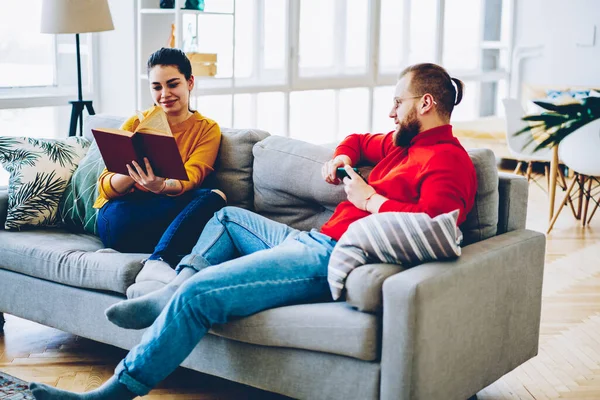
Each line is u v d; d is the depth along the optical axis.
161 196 2.94
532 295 2.59
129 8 4.87
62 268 2.83
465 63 7.70
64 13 3.93
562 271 4.18
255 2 5.83
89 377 2.80
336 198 2.72
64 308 2.86
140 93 4.89
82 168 3.23
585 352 3.05
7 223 3.13
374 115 6.93
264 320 2.29
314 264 2.38
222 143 3.08
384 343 2.11
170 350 2.26
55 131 4.98
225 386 2.76
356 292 2.17
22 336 3.21
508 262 2.44
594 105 1.76
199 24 5.39
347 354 2.17
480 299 2.32
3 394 2.59
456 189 2.30
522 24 8.02
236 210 2.73
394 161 2.52
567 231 5.11
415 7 7.08
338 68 6.55
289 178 2.85
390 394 2.11
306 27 6.25
